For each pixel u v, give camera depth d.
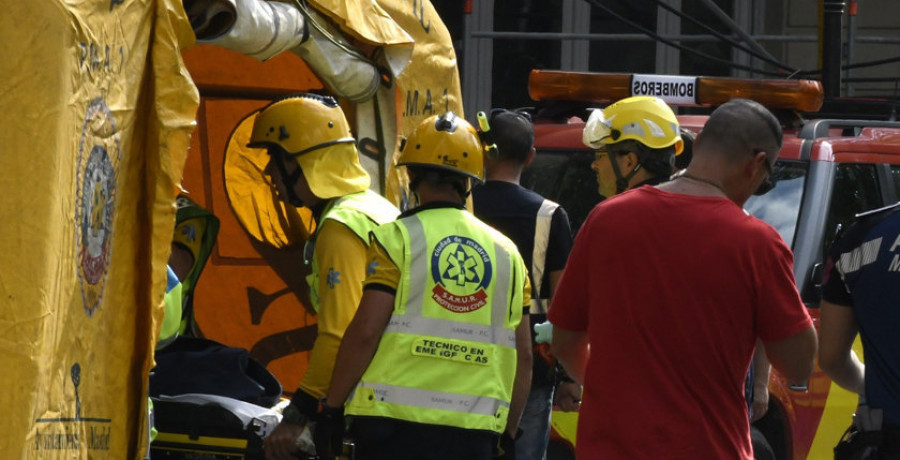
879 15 46.12
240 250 17.33
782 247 11.05
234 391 13.64
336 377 12.35
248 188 17.28
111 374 10.70
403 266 12.37
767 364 16.42
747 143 11.23
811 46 45.28
